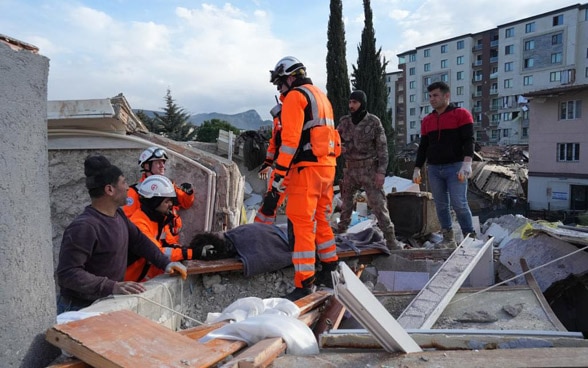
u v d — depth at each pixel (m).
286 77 4.05
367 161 5.76
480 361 2.17
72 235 3.05
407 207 6.89
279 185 3.78
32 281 1.93
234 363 2.12
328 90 22.97
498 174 32.06
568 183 27.98
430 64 75.44
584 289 4.73
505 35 66.44
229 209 6.24
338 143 4.27
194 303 4.18
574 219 25.98
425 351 2.45
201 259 4.42
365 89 23.84
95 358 1.94
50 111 5.81
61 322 2.49
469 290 3.96
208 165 6.36
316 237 4.34
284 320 2.63
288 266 4.72
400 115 81.44
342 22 22.62
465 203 5.51
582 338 2.61
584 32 59.47
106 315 2.34
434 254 5.24
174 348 2.19
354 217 7.91
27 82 1.89
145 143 6.36
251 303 3.19
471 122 5.35
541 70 63.12
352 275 2.47
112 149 6.25
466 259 4.39
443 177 5.59
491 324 3.31
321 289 4.22
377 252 5.24
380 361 2.26
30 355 1.92
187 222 6.10
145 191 4.54
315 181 3.91
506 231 6.62
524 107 47.69
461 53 71.62
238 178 6.84
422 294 3.78
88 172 3.27
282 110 3.85
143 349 2.08
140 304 3.13
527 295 3.74
